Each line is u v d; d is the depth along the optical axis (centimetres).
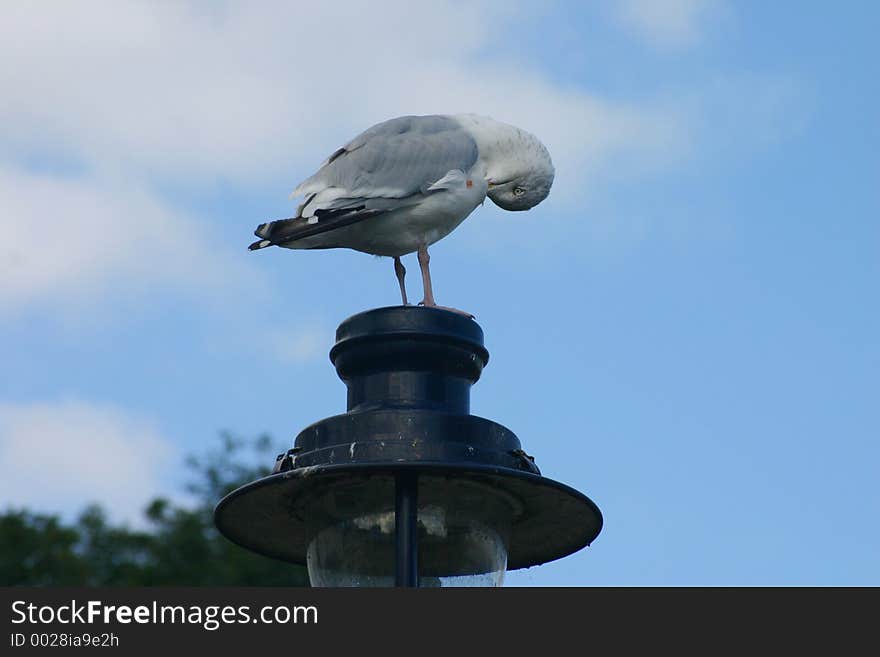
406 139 1301
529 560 1120
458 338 1015
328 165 1296
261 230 1264
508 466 963
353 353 1016
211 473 3462
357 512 955
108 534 3278
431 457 939
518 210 1391
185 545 3266
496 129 1356
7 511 3250
